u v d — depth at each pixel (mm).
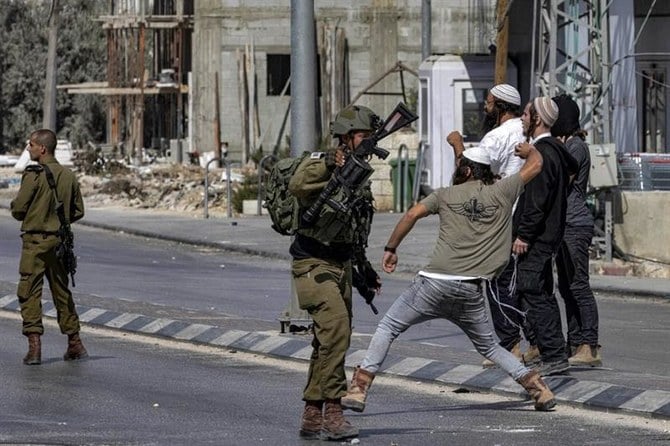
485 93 74188
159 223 65688
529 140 24797
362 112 19438
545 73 56031
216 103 103750
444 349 28438
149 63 125375
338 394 19766
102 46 143875
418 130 77188
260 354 28312
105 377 25469
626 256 47281
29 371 26188
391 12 103750
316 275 19688
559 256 26031
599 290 42000
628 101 59938
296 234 19891
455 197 21047
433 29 104125
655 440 19953
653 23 66812
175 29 113500
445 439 19984
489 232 21000
